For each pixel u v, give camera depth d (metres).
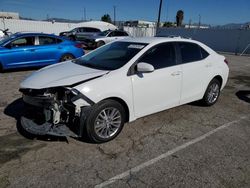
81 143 3.67
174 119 4.77
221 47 24.47
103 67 3.97
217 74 5.36
